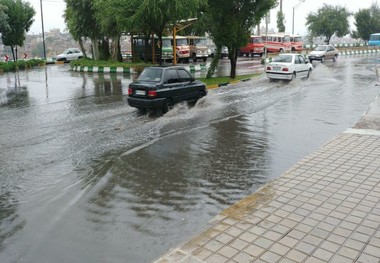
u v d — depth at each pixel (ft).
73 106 48.01
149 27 86.12
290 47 163.63
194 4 71.97
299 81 71.10
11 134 33.78
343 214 17.37
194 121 38.60
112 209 18.93
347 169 23.34
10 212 18.83
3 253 15.16
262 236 15.51
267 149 28.58
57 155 27.78
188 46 121.90
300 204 18.54
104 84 72.28
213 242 15.10
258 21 73.41
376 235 15.46
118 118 40.27
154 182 22.39
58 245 15.66
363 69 96.48
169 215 18.16
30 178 23.34
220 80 71.26
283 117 39.86
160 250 15.12
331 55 126.41
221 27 71.56
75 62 114.01
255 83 70.13
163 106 41.98
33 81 79.71
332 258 13.85
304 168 23.77
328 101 49.03
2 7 110.32
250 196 19.71
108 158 26.99
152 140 31.53
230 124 37.06
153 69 43.80
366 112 40.04
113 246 15.47
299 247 14.62
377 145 28.19
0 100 53.83
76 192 21.15
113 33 110.01
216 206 19.08
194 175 23.44
